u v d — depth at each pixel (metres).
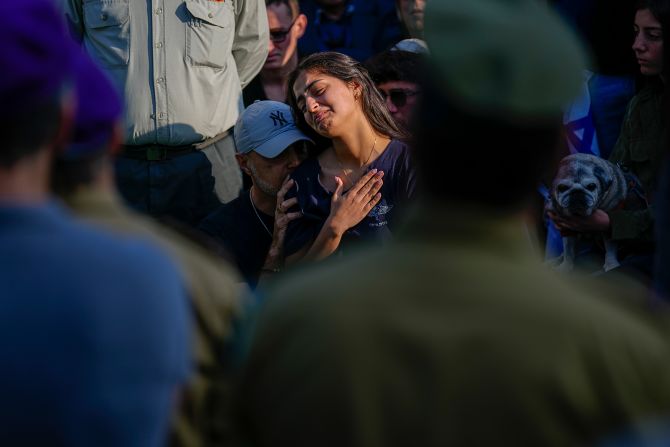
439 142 2.52
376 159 6.96
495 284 2.45
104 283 2.58
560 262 7.93
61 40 2.73
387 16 9.90
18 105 2.61
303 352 2.45
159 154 8.36
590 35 7.89
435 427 2.35
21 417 2.48
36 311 2.53
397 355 2.40
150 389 2.61
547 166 2.57
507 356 2.37
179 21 8.29
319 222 7.02
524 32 2.45
